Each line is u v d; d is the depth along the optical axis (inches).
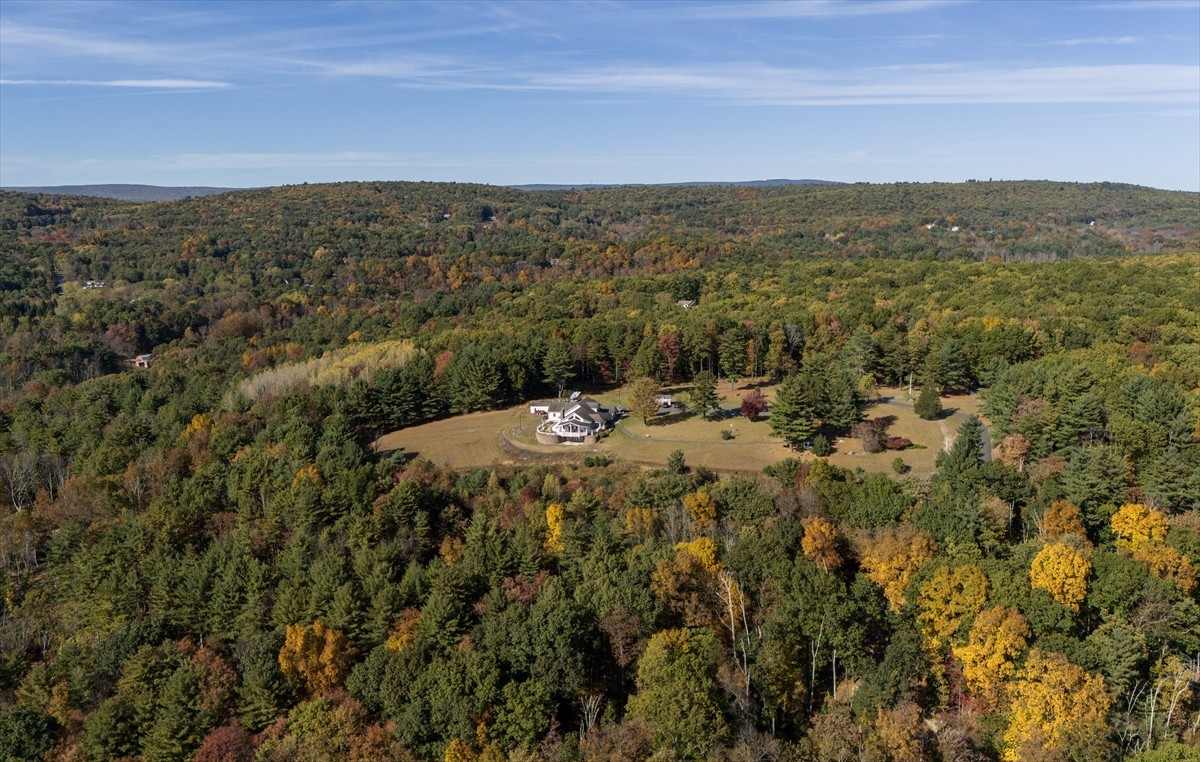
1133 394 4429.1
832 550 3117.6
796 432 4859.7
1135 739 2427.4
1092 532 3481.8
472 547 3467.0
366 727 2596.0
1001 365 5713.6
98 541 3939.5
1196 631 2669.8
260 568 3383.4
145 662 2859.3
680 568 3038.9
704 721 2444.6
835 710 2561.5
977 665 2608.3
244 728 2694.4
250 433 5349.4
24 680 3043.8
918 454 4808.1
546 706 2576.3
